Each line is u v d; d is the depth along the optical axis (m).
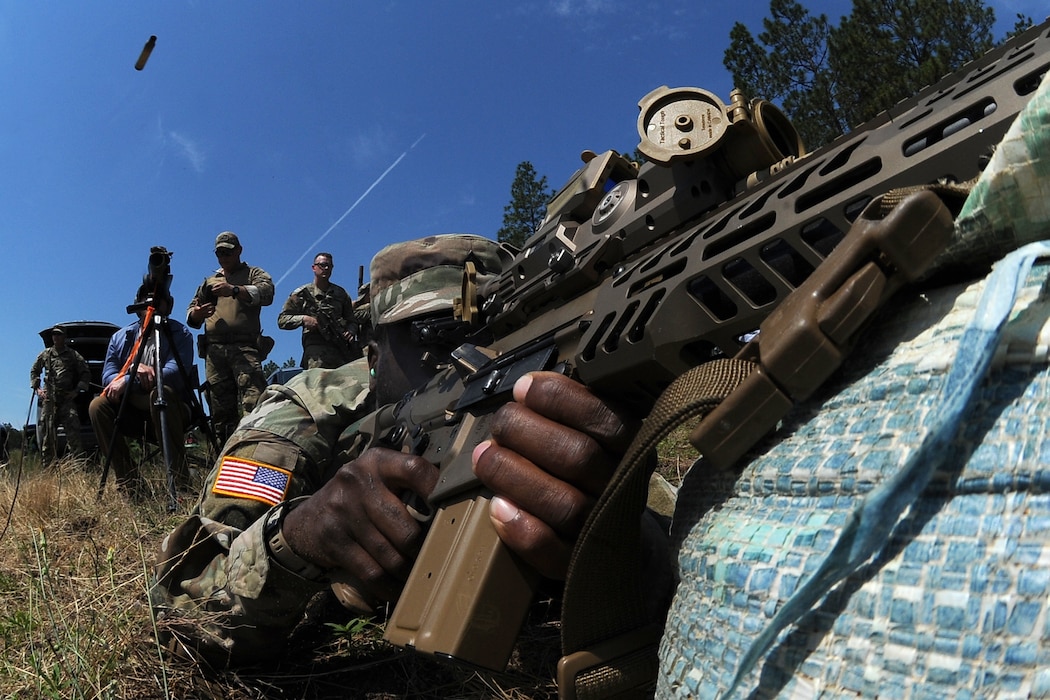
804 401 0.88
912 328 0.79
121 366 5.82
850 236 0.83
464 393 1.93
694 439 0.90
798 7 13.97
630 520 1.18
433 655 1.47
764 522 0.82
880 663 0.65
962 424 0.67
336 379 2.91
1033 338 0.66
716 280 1.13
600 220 1.68
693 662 0.86
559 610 2.35
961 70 1.07
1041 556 0.59
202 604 2.06
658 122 1.49
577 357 1.37
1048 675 0.57
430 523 1.81
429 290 2.65
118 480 5.08
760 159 1.44
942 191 0.78
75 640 1.90
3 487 4.14
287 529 1.95
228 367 7.27
